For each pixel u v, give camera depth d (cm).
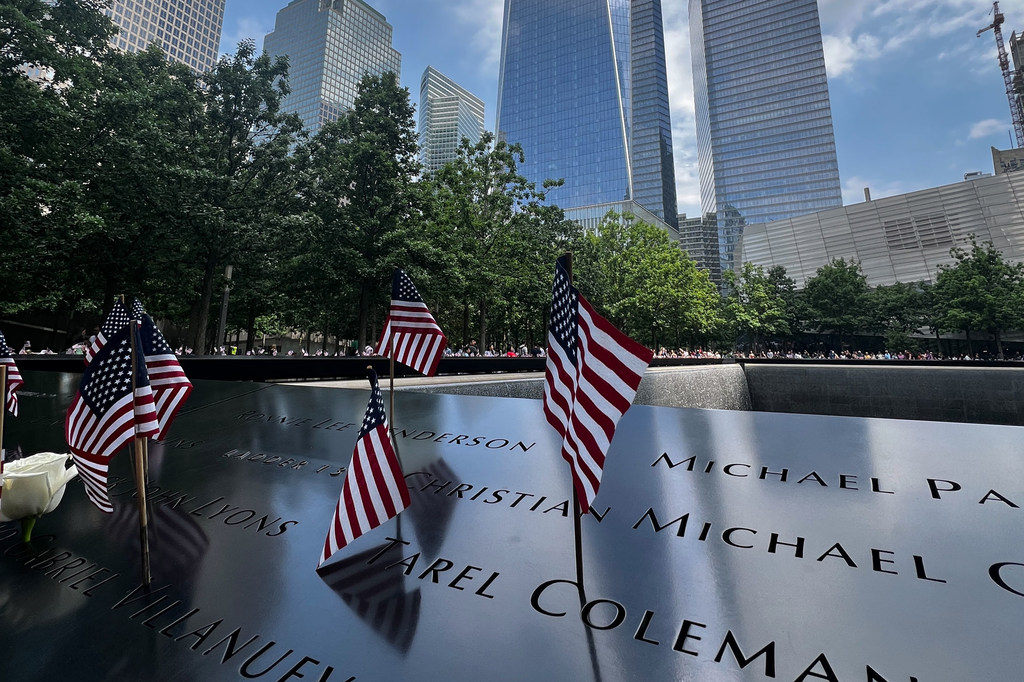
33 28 1811
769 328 5766
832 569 224
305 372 1235
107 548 293
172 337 4166
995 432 374
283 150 2459
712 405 2300
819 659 175
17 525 331
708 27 13212
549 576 236
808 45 11981
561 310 259
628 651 185
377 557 264
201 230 2153
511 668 181
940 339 6222
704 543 253
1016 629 181
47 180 1888
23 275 1922
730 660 177
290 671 188
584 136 13462
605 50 13538
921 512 266
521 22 15012
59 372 1004
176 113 2264
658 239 4844
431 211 2703
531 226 3381
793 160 11812
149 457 462
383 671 184
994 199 6975
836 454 353
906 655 174
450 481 362
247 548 284
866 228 7888
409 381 1073
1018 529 244
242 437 510
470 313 3950
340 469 408
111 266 2222
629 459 369
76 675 192
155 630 217
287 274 2809
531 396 1191
